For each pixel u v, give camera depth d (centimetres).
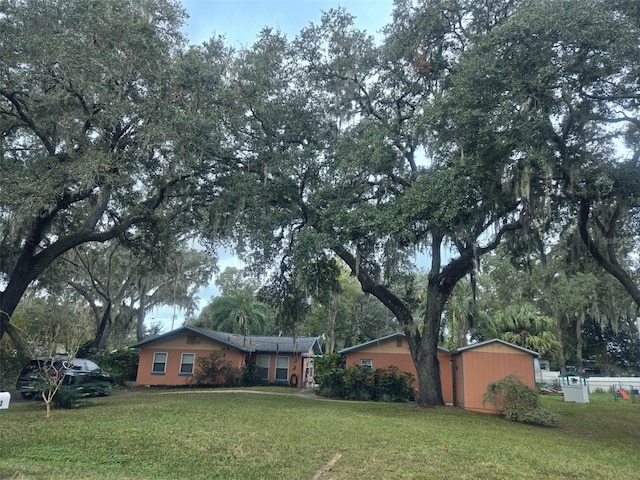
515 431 1069
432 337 1520
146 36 1371
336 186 1416
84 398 1384
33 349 1178
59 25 1287
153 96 1380
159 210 1778
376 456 702
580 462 743
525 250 1424
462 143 1116
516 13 1039
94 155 1303
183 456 668
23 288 1473
